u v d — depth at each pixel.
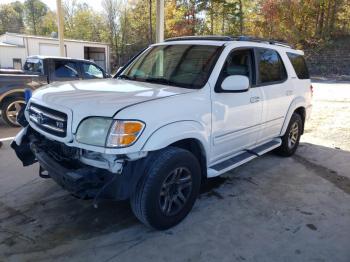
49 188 4.23
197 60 3.91
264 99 4.50
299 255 3.03
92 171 2.99
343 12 33.69
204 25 40.97
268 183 4.61
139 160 3.05
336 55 30.64
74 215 3.61
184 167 3.33
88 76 8.76
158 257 2.96
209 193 4.24
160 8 7.55
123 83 3.84
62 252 3.00
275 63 4.94
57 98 3.23
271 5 35.84
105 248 3.07
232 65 4.00
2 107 7.36
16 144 3.84
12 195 4.03
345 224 3.58
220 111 3.70
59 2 10.82
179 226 3.45
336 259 2.99
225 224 3.51
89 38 52.09
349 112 10.02
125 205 3.85
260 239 3.26
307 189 4.45
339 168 5.26
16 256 2.93
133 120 2.84
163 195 3.24
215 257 2.97
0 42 27.12
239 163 4.14
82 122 2.89
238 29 38.56
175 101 3.21
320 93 15.16
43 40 25.47
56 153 3.37
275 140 5.21
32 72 8.09
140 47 44.59
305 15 35.44
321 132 7.58
